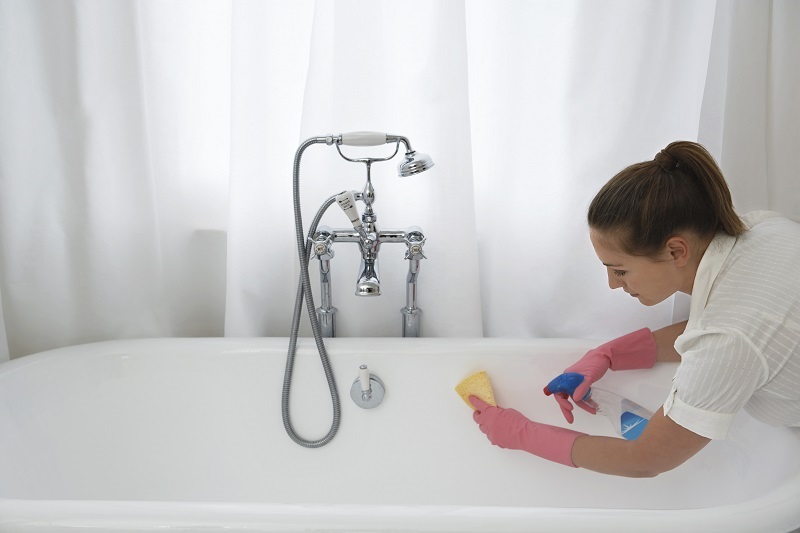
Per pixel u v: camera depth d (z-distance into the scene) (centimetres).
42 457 133
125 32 136
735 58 132
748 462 120
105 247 146
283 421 143
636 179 98
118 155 142
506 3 139
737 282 95
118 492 143
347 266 150
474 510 85
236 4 133
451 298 146
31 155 139
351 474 147
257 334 154
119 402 143
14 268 144
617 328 153
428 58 136
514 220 148
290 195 149
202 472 146
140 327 153
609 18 136
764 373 90
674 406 94
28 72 135
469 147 139
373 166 142
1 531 81
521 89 141
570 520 83
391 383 143
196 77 147
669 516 84
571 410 126
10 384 129
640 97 140
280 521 83
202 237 157
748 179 137
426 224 146
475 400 136
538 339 144
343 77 136
